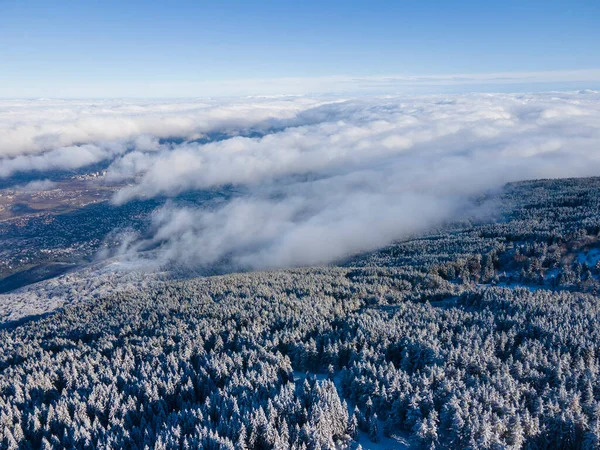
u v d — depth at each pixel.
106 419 93.94
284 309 154.62
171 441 74.00
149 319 169.88
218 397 90.62
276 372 103.75
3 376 124.06
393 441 81.81
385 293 175.38
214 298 197.38
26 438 90.00
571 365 94.31
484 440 69.56
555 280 172.75
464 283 183.12
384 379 90.62
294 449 71.94
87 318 198.75
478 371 92.19
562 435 75.19
